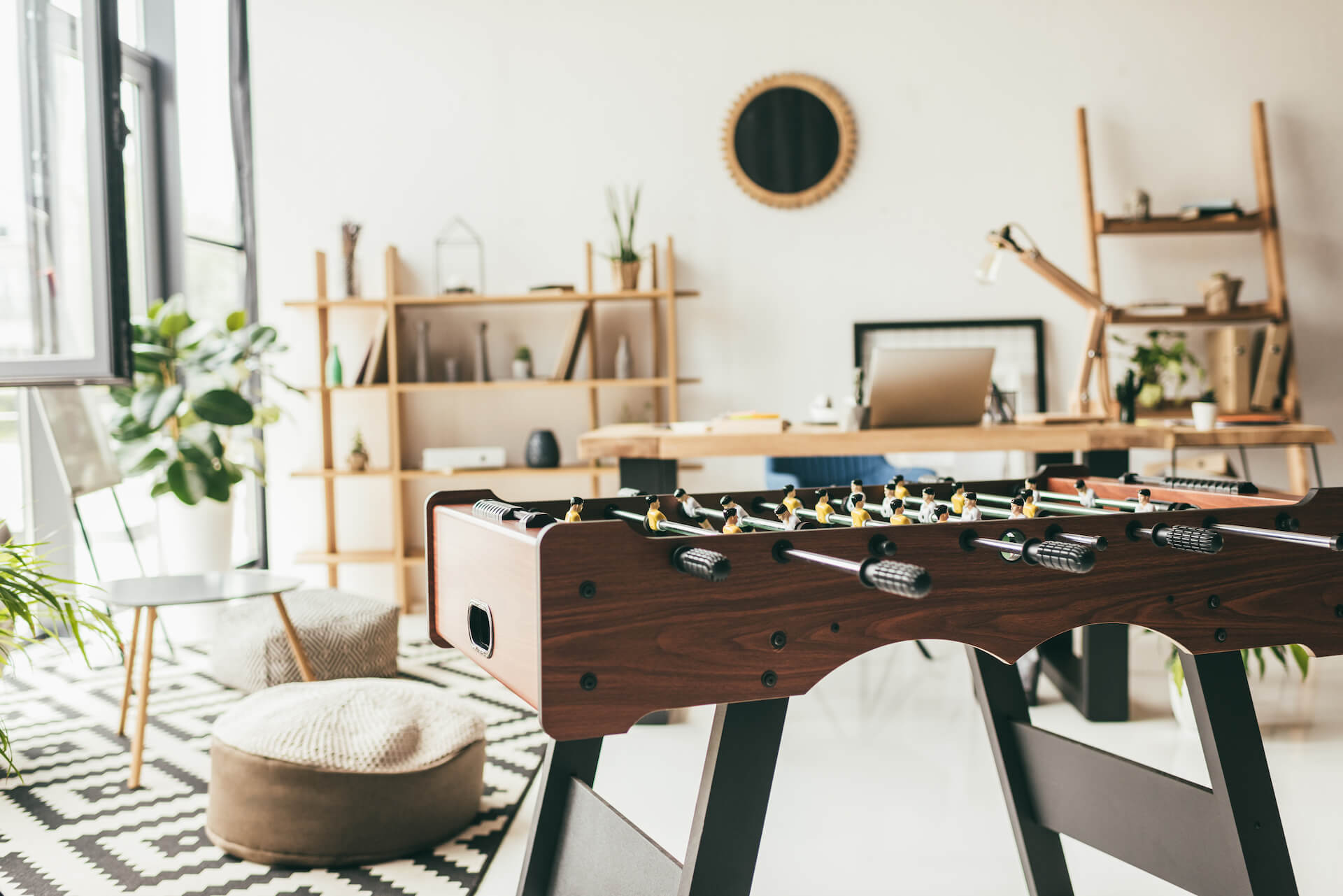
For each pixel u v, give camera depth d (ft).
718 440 9.20
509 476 14.24
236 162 15.17
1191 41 14.89
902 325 14.90
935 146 14.93
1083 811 5.46
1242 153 14.93
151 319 12.62
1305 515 4.77
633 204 14.99
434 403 15.15
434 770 6.75
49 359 9.43
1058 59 14.89
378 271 15.10
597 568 3.49
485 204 15.03
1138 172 14.96
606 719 3.52
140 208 13.80
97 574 10.50
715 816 3.99
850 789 7.70
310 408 15.11
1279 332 14.06
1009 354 14.90
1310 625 4.81
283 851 6.50
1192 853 4.88
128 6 13.64
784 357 15.03
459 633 4.79
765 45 14.92
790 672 3.82
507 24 14.96
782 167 14.92
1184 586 4.53
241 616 10.73
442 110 15.01
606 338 15.08
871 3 14.88
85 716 9.70
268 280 15.05
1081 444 9.43
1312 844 6.56
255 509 15.46
